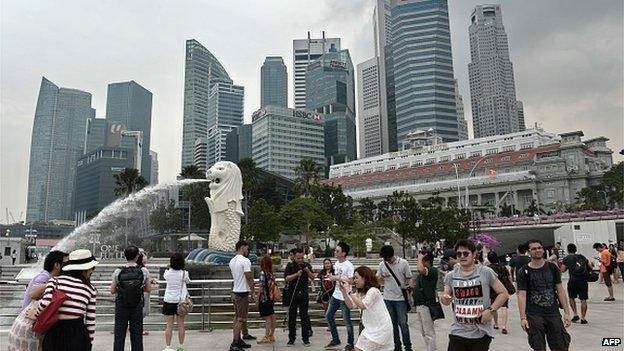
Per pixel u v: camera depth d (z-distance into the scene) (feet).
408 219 163.02
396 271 26.40
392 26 585.63
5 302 46.32
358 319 39.68
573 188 314.96
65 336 16.49
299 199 176.96
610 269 52.75
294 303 30.37
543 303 20.06
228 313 39.93
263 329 36.63
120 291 22.27
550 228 189.47
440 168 368.89
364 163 454.81
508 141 362.74
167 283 26.53
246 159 224.94
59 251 19.39
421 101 535.19
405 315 26.03
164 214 215.92
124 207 137.80
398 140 552.82
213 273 51.88
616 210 178.60
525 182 323.37
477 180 337.31
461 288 17.17
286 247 218.59
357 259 123.85
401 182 384.88
